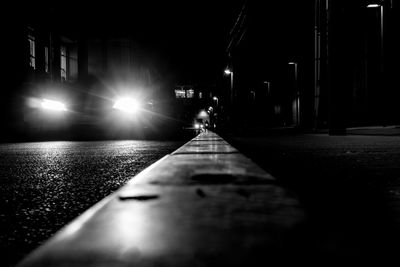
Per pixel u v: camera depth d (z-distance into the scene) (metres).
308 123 29.69
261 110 48.50
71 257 0.46
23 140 20.69
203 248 0.50
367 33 20.39
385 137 12.69
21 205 2.63
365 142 9.34
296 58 32.78
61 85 26.98
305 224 0.63
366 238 0.66
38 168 5.18
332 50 15.05
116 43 39.03
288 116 40.66
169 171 1.55
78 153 8.48
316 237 0.57
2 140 20.28
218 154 2.74
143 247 0.50
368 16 20.23
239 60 45.00
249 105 48.31
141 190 1.02
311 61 30.39
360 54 20.58
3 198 2.92
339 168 3.88
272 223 0.64
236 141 11.30
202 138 7.20
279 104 44.06
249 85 47.19
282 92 42.66
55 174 4.45
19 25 23.20
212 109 94.62
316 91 20.80
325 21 20.03
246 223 0.64
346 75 15.16
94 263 0.43
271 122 47.22
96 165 5.54
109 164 5.68
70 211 2.44
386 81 18.44
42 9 27.05
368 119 20.20
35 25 26.41
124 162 6.02
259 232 0.58
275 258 0.46
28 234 1.91
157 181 1.23
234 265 0.44
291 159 4.95
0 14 21.09
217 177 1.31
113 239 0.54
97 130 25.03
